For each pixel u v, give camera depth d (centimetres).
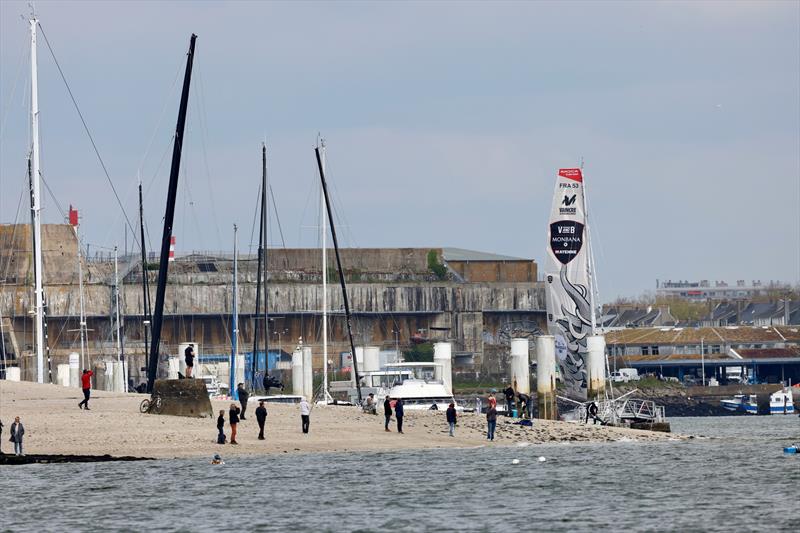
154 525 13350
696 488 15838
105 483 16325
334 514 13950
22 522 13588
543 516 13738
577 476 17062
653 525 13112
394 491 15612
